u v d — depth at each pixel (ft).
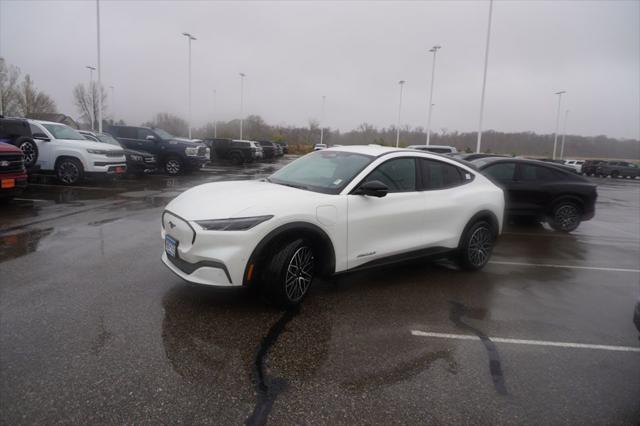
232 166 82.48
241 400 8.04
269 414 7.68
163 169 56.85
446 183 16.35
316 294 13.83
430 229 15.38
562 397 8.73
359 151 15.21
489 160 29.22
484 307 13.53
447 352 10.39
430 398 8.43
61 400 7.71
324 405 8.04
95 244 18.49
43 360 8.97
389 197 14.12
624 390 9.12
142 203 30.27
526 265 19.24
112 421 7.25
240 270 11.16
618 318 13.28
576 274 18.13
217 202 11.92
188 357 9.43
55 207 27.48
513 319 12.71
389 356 10.03
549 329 12.13
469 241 16.76
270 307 12.41
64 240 19.01
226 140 87.20
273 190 13.03
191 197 12.93
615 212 43.01
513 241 25.02
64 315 11.20
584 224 33.65
